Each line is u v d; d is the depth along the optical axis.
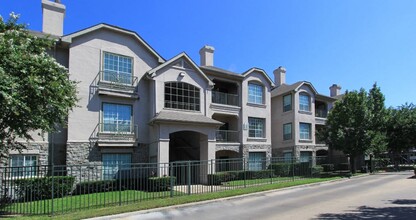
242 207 14.48
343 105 34.69
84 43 23.28
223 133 32.22
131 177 21.94
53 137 21.70
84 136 22.44
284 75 44.03
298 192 19.45
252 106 33.81
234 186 21.50
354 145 33.34
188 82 27.23
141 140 24.95
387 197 16.42
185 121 24.58
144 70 26.03
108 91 23.70
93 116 23.00
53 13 24.28
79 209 13.98
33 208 14.45
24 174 18.92
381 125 37.97
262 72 35.00
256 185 21.84
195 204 15.43
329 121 35.41
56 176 18.84
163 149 23.72
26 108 12.61
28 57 13.63
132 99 24.88
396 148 45.34
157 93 25.23
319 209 13.32
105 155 23.22
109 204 15.02
